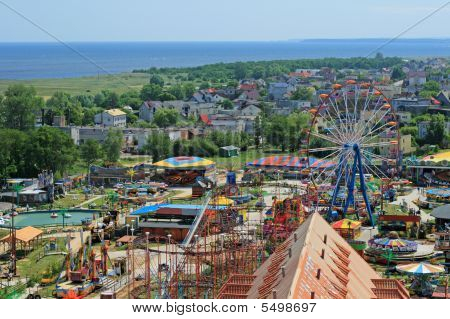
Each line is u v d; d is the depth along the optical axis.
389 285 121.69
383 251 176.50
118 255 186.12
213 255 159.50
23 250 193.75
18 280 166.38
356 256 132.00
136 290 153.75
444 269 159.00
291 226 184.50
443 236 191.38
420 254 176.38
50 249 192.50
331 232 134.50
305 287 86.12
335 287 94.38
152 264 174.75
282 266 101.56
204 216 199.12
